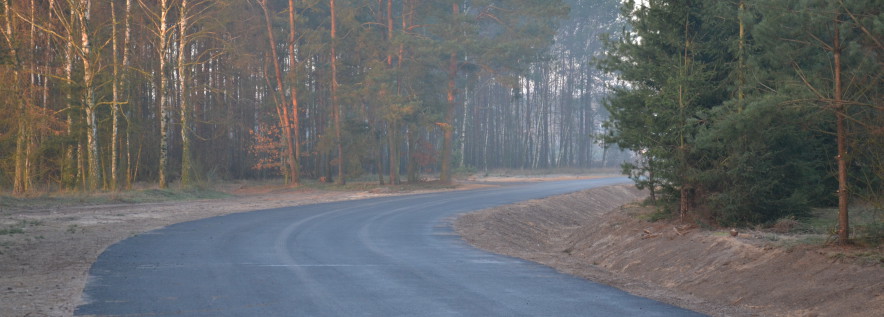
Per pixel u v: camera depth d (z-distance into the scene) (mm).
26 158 34125
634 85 19656
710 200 16969
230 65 58844
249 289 10750
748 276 11555
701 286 12047
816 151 17250
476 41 53625
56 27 38375
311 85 68062
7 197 28281
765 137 15453
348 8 52531
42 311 8820
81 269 12648
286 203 35312
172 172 52594
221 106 58875
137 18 43719
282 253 15688
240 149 64750
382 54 56312
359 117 54844
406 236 20469
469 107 89812
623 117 19000
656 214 19453
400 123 53281
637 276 14391
